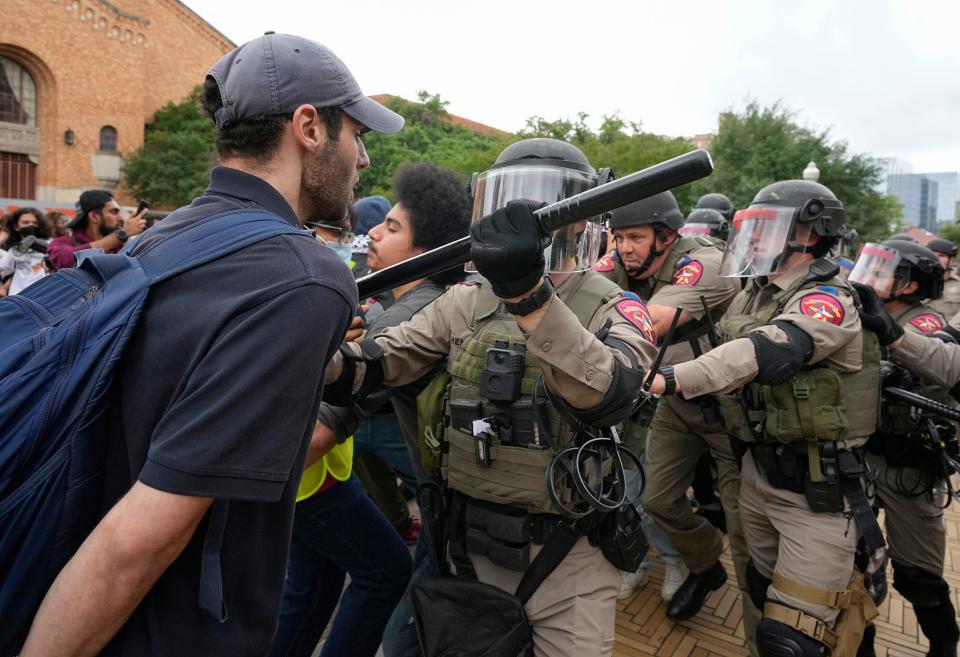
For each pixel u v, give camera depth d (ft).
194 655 3.17
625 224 10.31
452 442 5.47
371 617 6.68
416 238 7.40
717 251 10.30
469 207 7.64
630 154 77.71
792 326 6.81
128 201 98.53
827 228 7.36
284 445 3.01
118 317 3.08
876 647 9.64
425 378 6.29
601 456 4.83
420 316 6.06
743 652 9.28
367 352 5.65
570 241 5.12
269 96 3.54
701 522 9.79
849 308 7.09
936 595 8.70
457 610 5.41
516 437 5.08
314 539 6.46
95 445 3.05
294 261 3.19
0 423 2.89
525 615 5.18
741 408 7.38
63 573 2.85
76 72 93.81
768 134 72.38
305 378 3.08
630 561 5.24
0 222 19.02
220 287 3.11
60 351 3.03
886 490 8.86
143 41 99.19
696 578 10.00
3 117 91.40
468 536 5.50
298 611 6.99
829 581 6.78
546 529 5.19
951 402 9.44
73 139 94.32
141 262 3.29
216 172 3.68
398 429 8.96
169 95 106.32
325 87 3.67
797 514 7.09
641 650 9.31
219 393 2.91
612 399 4.42
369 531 6.55
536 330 4.23
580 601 5.17
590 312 5.21
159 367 3.07
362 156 4.12
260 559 3.35
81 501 3.03
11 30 88.28
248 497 2.90
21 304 3.42
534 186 5.17
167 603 3.14
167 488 2.80
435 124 141.38
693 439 9.48
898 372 8.77
